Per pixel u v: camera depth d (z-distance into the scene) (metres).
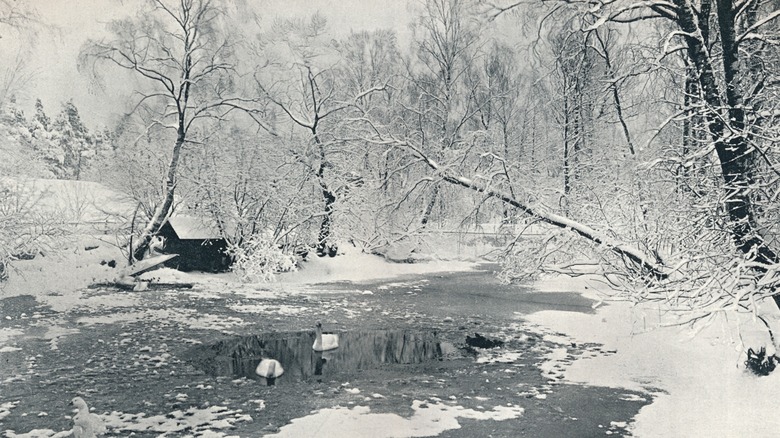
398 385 11.38
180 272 26.55
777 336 10.78
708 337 13.95
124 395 10.45
